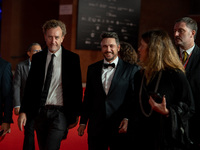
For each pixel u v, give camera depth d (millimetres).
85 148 3760
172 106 1816
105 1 7438
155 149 1846
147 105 1933
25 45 10984
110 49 2576
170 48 1900
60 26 2615
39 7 11172
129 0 7812
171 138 1806
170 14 9484
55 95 2615
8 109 2404
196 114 2193
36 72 2668
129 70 2615
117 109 2531
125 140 2461
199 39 2875
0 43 12188
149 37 1920
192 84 2223
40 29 11273
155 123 1876
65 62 2639
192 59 2316
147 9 9047
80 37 7148
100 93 2586
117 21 7684
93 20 7297
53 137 2535
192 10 9867
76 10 7117
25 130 3213
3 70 2383
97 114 2570
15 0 10586
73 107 2639
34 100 2635
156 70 1882
